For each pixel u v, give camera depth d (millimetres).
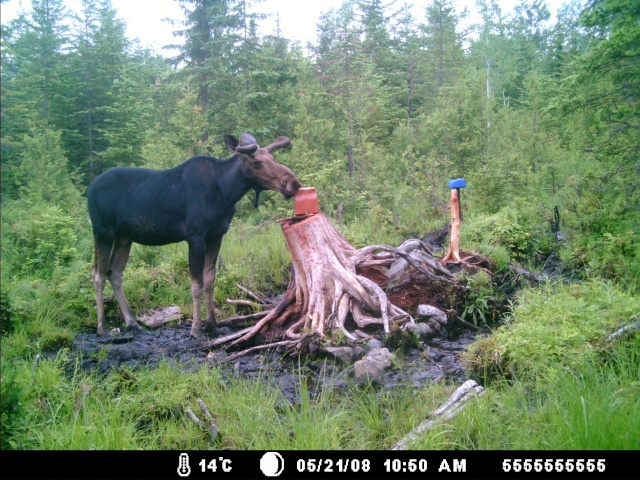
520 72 31609
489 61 32562
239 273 8578
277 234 10594
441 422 4242
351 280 6480
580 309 5777
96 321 7469
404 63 26625
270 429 4402
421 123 17328
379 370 5391
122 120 22797
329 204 12922
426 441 3957
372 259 7152
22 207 12383
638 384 4340
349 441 4293
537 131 16812
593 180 8945
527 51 34406
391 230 11211
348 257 6875
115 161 22000
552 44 33312
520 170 13547
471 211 11000
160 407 4762
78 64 24266
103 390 5152
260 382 5426
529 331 5398
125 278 8172
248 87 16375
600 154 8711
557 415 4129
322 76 23422
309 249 6625
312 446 4039
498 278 7949
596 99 8367
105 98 23688
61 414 4676
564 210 9750
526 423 4152
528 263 8570
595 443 3682
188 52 19828
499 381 5043
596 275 7426
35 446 4082
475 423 4234
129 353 6336
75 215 13586
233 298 8242
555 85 17172
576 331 5285
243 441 4277
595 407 3895
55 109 22375
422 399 4852
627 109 8141
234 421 4535
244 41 16656
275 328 6816
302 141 14086
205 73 18844
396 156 14781
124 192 6828
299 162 13695
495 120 15984
